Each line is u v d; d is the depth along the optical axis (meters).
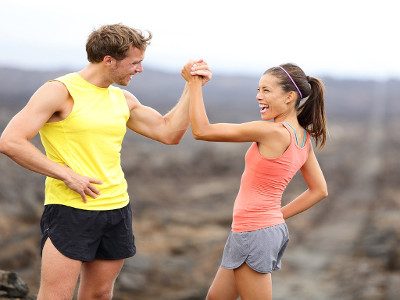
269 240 4.61
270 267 4.62
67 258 4.50
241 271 4.68
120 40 4.48
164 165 50.66
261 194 4.64
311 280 17.81
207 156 59.25
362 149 68.81
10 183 29.95
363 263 19.36
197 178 47.91
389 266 19.03
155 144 66.12
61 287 4.50
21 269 15.83
